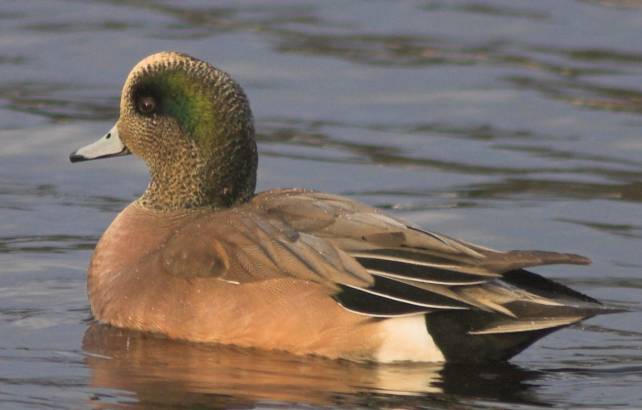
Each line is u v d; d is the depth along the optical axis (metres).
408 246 11.27
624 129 18.11
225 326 11.48
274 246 11.50
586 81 19.80
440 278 11.06
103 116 18.48
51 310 12.59
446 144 17.70
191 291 11.64
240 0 23.31
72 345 11.65
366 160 17.12
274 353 11.41
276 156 17.17
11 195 15.97
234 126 12.64
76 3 22.95
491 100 19.16
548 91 19.44
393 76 20.05
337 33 21.84
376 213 11.70
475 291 11.08
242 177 12.77
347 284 11.16
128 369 11.06
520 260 11.01
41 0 23.02
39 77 19.83
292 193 12.28
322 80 19.89
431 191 16.14
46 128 17.98
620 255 14.32
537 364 11.41
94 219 15.31
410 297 11.05
